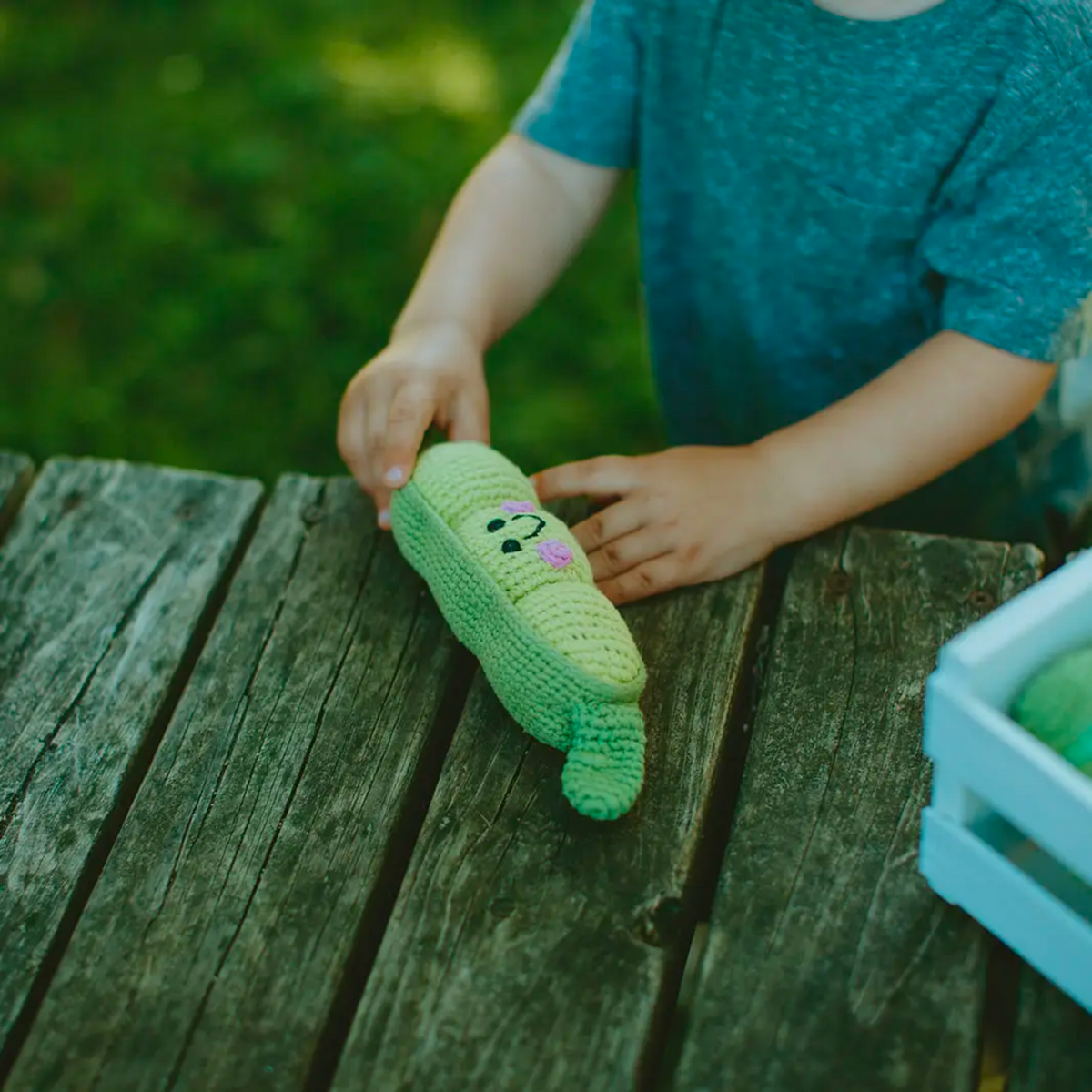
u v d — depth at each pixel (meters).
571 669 0.85
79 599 1.09
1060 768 0.63
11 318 2.44
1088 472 1.45
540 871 0.86
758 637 1.08
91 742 0.98
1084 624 0.71
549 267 1.33
